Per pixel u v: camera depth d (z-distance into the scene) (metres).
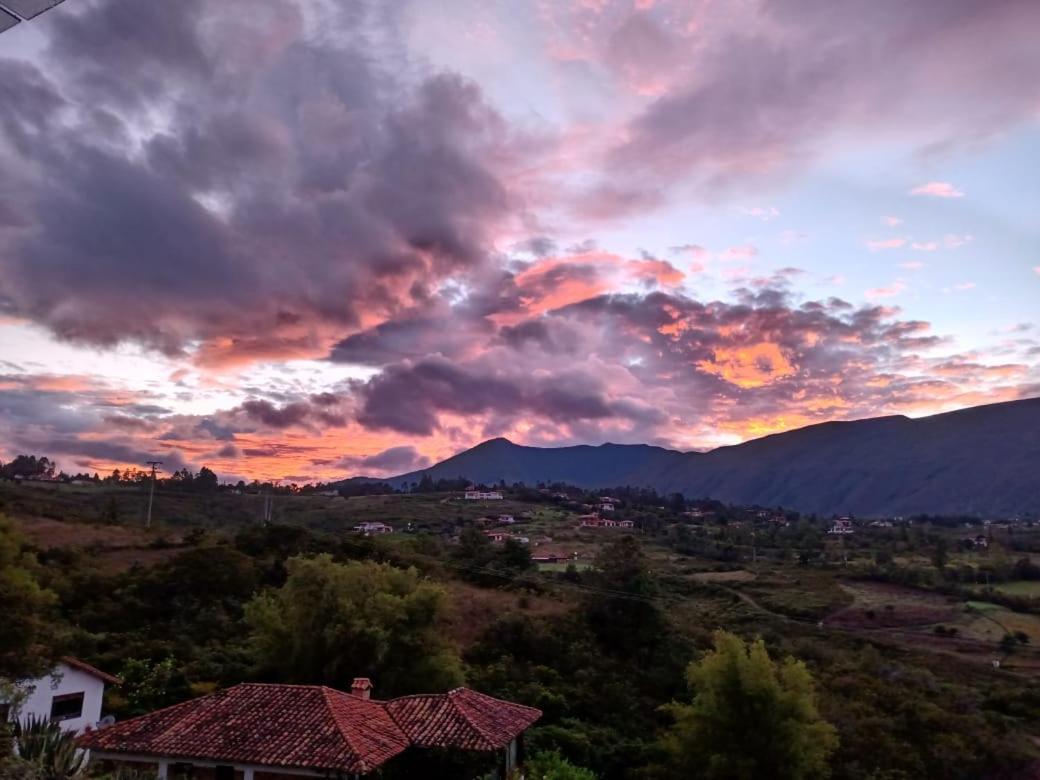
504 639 46.84
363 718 24.88
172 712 24.84
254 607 37.78
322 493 162.75
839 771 37.44
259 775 22.03
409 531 116.44
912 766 38.38
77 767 18.09
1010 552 109.94
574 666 44.72
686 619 58.81
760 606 71.88
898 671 50.66
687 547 112.19
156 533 67.06
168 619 44.38
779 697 33.31
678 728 35.12
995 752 39.53
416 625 36.69
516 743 28.28
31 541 53.03
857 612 69.81
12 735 17.84
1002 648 59.34
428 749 25.02
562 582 65.25
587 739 35.22
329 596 36.75
